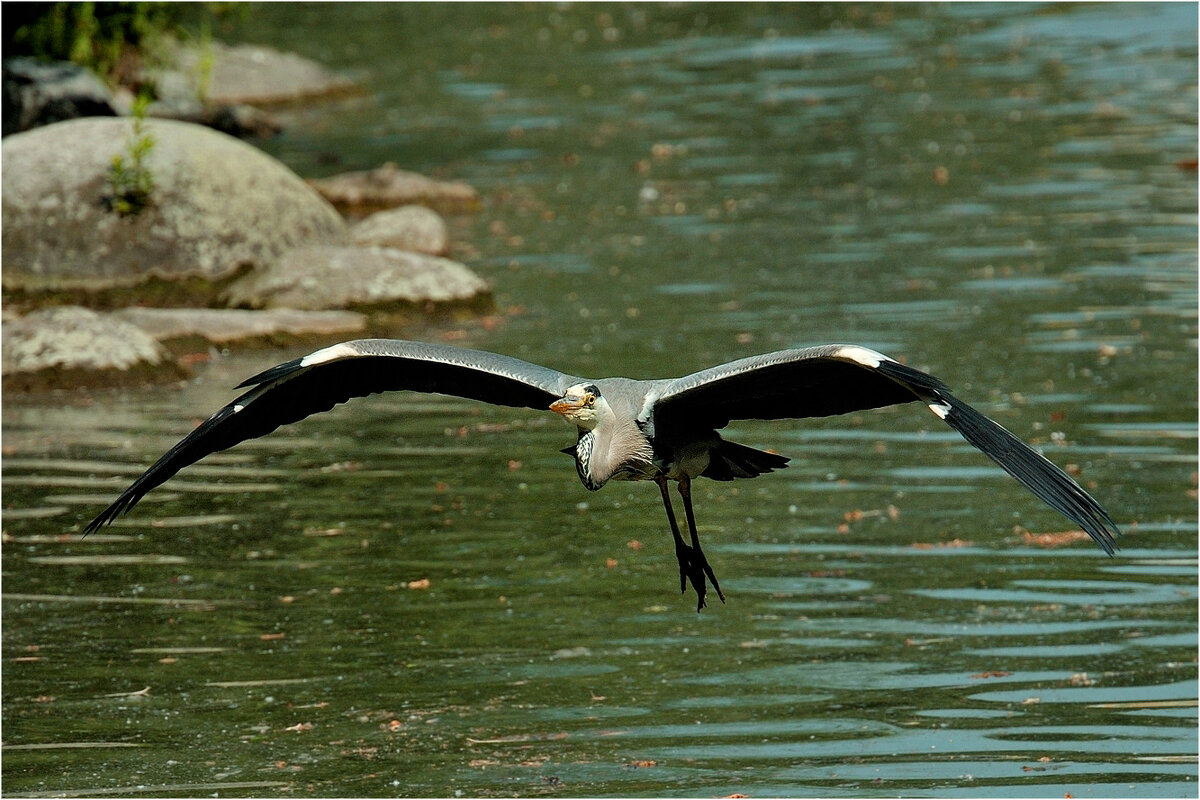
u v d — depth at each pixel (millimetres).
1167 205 24656
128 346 18172
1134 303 19875
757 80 36188
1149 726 10148
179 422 16547
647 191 27094
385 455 15781
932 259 22203
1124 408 16109
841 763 9789
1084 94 33281
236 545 13461
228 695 10930
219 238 21594
